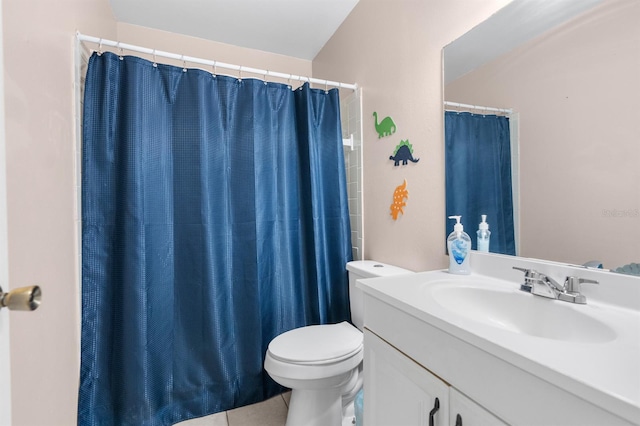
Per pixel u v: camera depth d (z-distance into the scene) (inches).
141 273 53.9
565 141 33.6
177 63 84.4
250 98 64.2
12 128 32.2
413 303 30.9
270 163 66.8
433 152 50.8
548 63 35.0
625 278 28.7
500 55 40.1
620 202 29.3
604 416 16.6
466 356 24.9
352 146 74.0
